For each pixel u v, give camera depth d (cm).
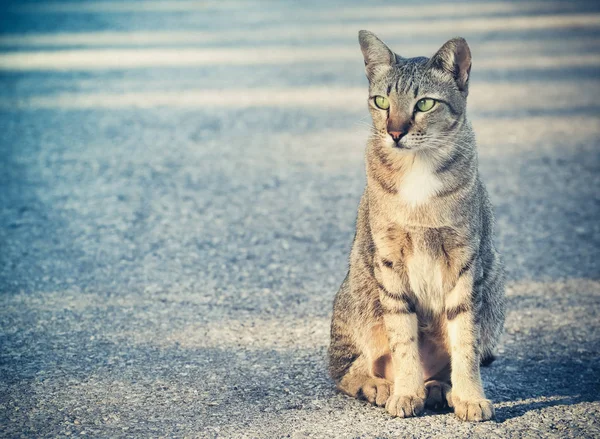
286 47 1442
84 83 1218
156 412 425
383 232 438
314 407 435
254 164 882
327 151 924
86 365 479
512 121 1028
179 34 1562
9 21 1700
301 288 603
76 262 641
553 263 653
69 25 1659
